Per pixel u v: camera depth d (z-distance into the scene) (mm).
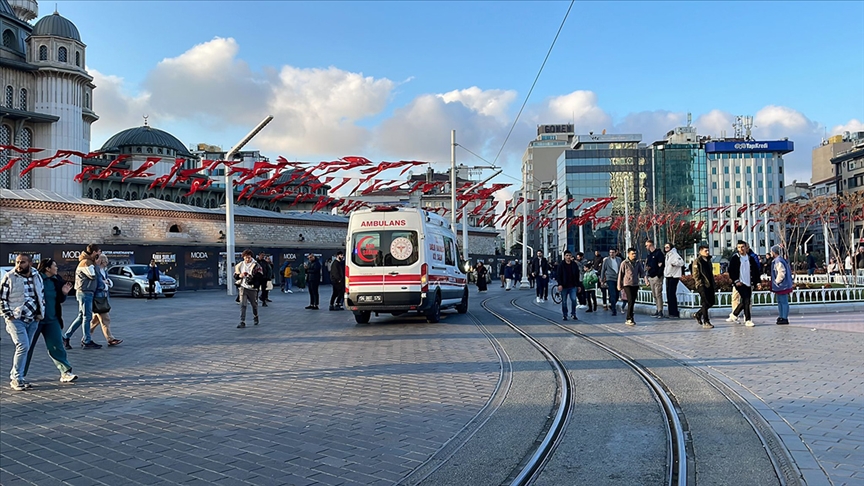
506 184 33719
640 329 15016
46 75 61062
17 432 6711
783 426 6328
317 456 5766
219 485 5062
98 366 10680
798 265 52719
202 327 16562
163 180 25031
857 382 8266
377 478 5176
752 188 106812
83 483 5176
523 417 7008
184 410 7555
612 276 18703
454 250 19469
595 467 5320
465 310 20359
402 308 15977
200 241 44125
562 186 108500
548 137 135750
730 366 9750
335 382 9023
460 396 8047
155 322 18000
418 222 16203
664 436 6168
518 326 16047
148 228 41031
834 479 4840
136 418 7223
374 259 16156
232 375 9680
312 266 22547
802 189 128000
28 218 35250
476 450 5859
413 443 6105
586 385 8602
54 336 9328
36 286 8984
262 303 24609
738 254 15188
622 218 65312
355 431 6539
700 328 14852
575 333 14453
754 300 18547
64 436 6527
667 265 17703
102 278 13031
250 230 48000
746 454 5539
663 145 106875
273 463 5590
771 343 12000
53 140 60625
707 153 106312
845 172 102500
